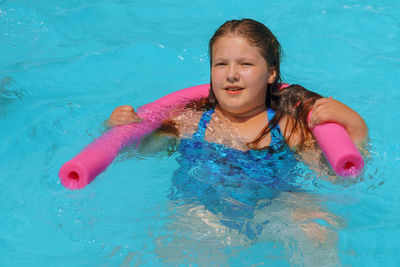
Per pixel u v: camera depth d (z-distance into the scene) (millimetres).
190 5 7219
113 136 3674
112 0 7328
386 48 6039
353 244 3189
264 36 3750
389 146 4266
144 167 3896
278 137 3832
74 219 3447
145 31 6535
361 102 5023
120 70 5660
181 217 3406
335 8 6852
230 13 6992
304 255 3096
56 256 3193
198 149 3883
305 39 6199
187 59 5902
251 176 3678
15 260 3164
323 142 3521
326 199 3557
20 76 5434
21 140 4410
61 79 5430
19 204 3627
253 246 3168
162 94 5211
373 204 3555
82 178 3309
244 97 3738
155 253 3148
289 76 5504
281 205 3473
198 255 3117
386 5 6953
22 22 6594
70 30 6520
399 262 3092
